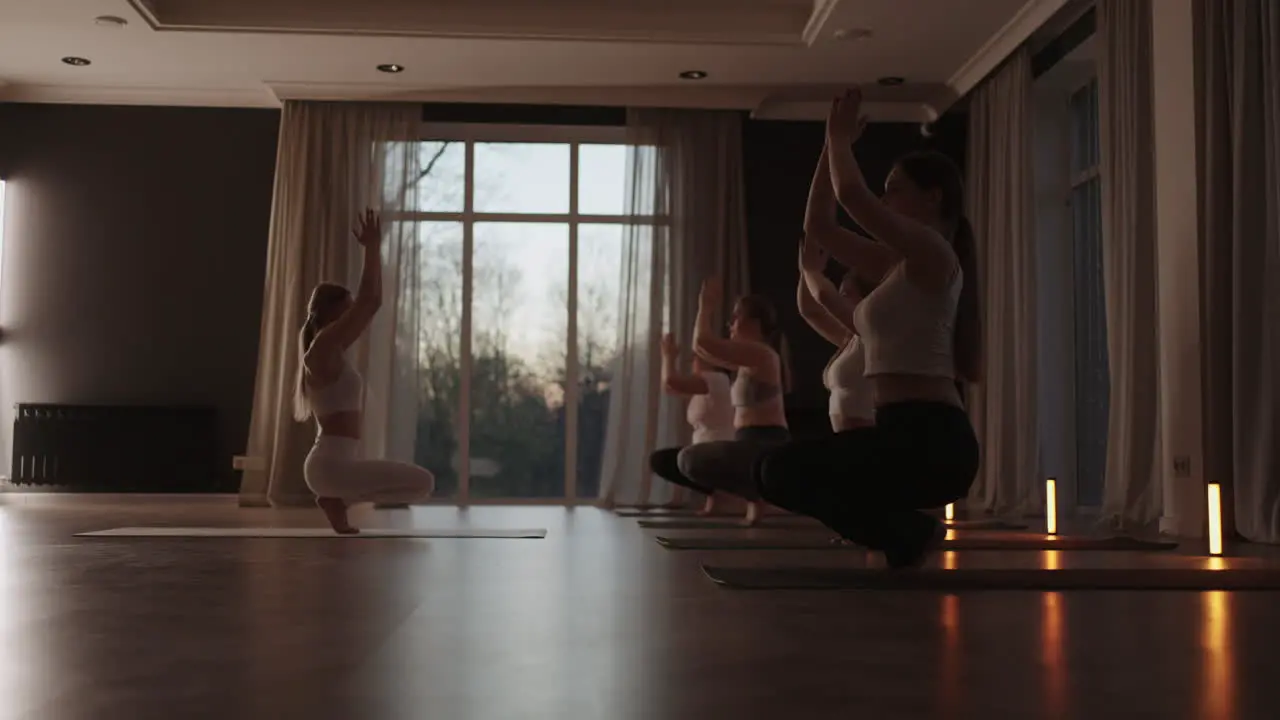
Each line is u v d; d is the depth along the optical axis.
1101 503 7.34
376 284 4.48
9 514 6.49
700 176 8.72
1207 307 5.06
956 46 7.61
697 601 2.39
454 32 7.43
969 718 1.27
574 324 8.99
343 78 8.36
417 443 8.80
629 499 8.47
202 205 8.77
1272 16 4.70
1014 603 2.39
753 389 5.15
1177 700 1.38
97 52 7.83
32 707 1.31
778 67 8.06
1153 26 5.56
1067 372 7.71
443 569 3.14
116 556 3.58
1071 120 7.84
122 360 8.66
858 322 2.76
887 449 2.66
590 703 1.34
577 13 7.48
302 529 5.03
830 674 1.54
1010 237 7.59
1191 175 5.21
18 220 8.68
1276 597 2.55
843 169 2.67
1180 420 5.24
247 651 1.72
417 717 1.26
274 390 8.43
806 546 4.00
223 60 7.99
